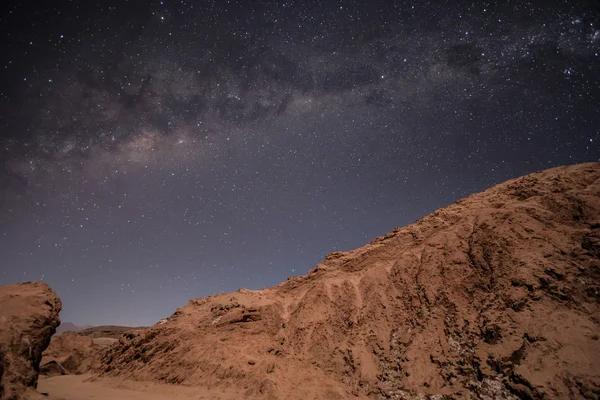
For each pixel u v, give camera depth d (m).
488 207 26.78
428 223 29.89
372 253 30.61
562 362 14.58
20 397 10.33
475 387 15.73
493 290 19.95
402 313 22.86
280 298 31.11
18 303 13.23
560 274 18.47
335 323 24.55
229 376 21.41
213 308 30.94
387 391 18.02
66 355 34.97
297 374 20.80
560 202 22.61
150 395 20.20
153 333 29.38
